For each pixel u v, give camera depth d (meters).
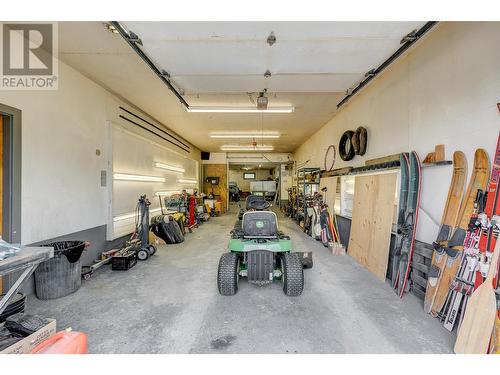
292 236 5.95
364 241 3.78
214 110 4.78
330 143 6.04
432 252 2.47
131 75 3.56
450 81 2.37
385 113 3.55
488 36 1.99
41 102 2.85
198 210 8.48
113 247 4.30
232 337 1.96
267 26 2.12
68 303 2.54
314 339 1.93
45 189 2.90
